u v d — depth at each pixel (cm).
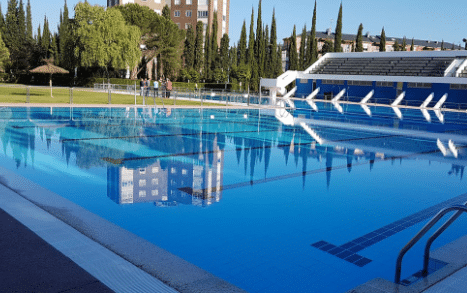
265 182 747
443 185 770
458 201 658
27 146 991
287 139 1333
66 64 4278
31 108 1939
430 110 3253
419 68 3809
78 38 3931
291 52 5878
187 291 298
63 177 706
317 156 1046
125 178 719
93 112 1923
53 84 5047
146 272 318
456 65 3559
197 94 3105
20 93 3095
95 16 3816
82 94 3391
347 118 2292
